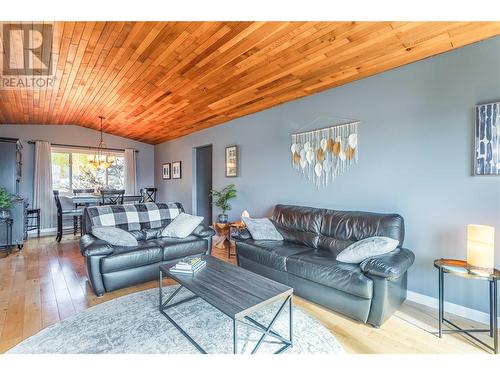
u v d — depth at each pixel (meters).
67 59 3.10
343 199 3.25
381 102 2.90
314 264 2.47
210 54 2.86
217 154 5.40
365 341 1.97
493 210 2.20
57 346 1.88
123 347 1.86
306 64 2.85
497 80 2.18
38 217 5.66
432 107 2.53
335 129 3.33
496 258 2.18
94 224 3.31
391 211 2.83
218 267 2.35
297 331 2.09
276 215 3.63
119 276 2.80
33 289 2.88
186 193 6.55
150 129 6.38
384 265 2.11
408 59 2.60
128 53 2.95
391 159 2.82
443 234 2.47
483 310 2.25
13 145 4.89
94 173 7.07
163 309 2.39
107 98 4.54
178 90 3.92
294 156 3.83
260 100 3.96
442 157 2.47
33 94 4.27
